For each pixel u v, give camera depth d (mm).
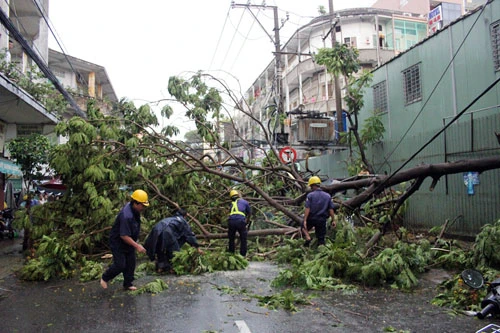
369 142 14266
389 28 29766
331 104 28297
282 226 10047
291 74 32062
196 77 11203
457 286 5570
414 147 11898
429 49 11852
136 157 10195
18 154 12383
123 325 4574
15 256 9758
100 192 9320
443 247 8133
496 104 9523
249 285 6527
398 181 8961
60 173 9195
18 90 11477
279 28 18375
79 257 8508
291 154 13211
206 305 5363
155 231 7441
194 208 10414
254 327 4461
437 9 24484
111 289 6316
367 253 7773
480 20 9961
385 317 4801
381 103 14555
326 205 8336
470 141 9750
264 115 20250
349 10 29188
